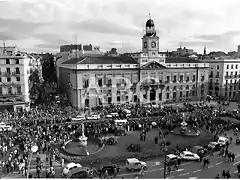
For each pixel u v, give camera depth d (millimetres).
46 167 35406
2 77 70438
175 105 81875
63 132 48688
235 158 39469
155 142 45781
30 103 77938
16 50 86312
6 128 50375
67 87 85438
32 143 41812
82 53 119250
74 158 37906
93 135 48219
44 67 139750
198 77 92938
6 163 34906
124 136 50125
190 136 49344
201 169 35594
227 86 102125
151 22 85062
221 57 109625
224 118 64438
